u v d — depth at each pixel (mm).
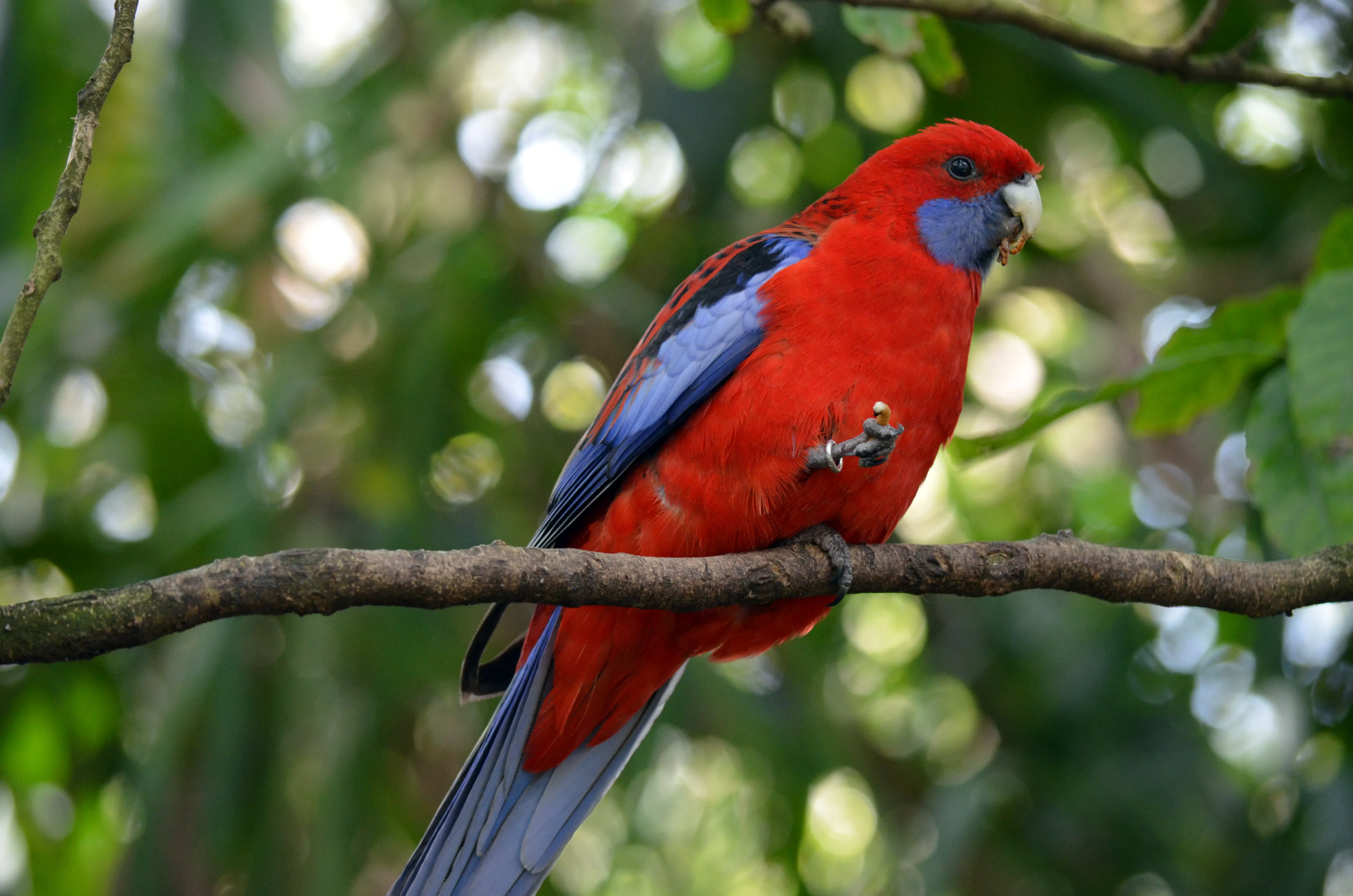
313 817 10102
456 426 11766
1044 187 13758
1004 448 6977
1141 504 11570
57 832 11383
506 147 13125
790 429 6328
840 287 6508
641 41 12961
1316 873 10203
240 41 10992
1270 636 9938
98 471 12438
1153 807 11430
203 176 10984
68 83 11391
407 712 11742
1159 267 14625
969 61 12109
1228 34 11727
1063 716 11664
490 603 4750
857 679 15055
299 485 11539
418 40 12266
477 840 6590
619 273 12641
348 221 12844
